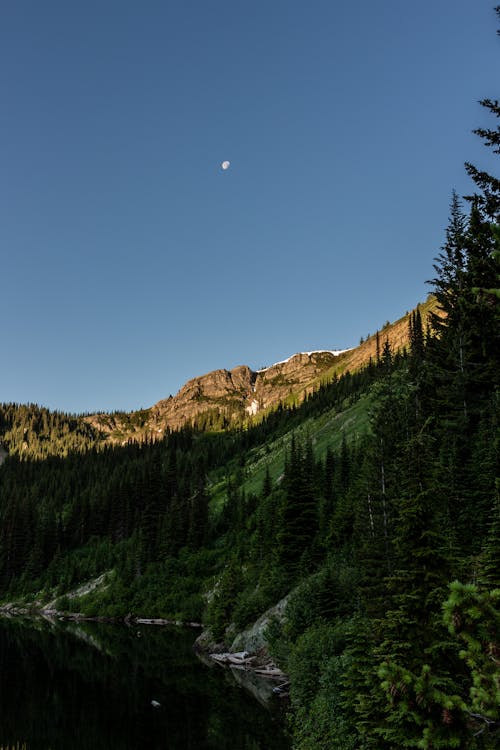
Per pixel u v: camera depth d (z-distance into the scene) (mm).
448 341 48938
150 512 112562
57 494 196000
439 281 52000
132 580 105000
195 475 178625
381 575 32094
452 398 44781
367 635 20656
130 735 33000
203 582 94438
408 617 15953
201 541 109938
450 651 14484
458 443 39750
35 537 146750
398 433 43219
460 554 26094
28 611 117000
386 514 36719
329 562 46750
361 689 20031
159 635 73875
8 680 48031
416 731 12203
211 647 58500
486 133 18047
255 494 133500
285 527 60156
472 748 10953
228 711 35750
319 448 140750
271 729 31078
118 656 58656
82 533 153500
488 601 7082
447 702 9758
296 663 31141
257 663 48062
